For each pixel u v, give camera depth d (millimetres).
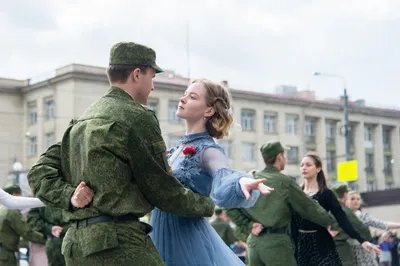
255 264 6461
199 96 4379
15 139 42531
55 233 8539
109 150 3355
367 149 46438
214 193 4004
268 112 43562
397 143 47250
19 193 9070
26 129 42281
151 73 3717
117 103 3504
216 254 4297
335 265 6484
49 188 3561
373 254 8383
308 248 6512
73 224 3508
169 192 3492
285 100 44250
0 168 42125
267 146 6574
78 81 38781
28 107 42312
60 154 3703
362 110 46438
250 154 42656
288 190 6387
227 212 6570
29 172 3668
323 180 6961
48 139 40750
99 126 3398
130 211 3371
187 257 4203
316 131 45438
